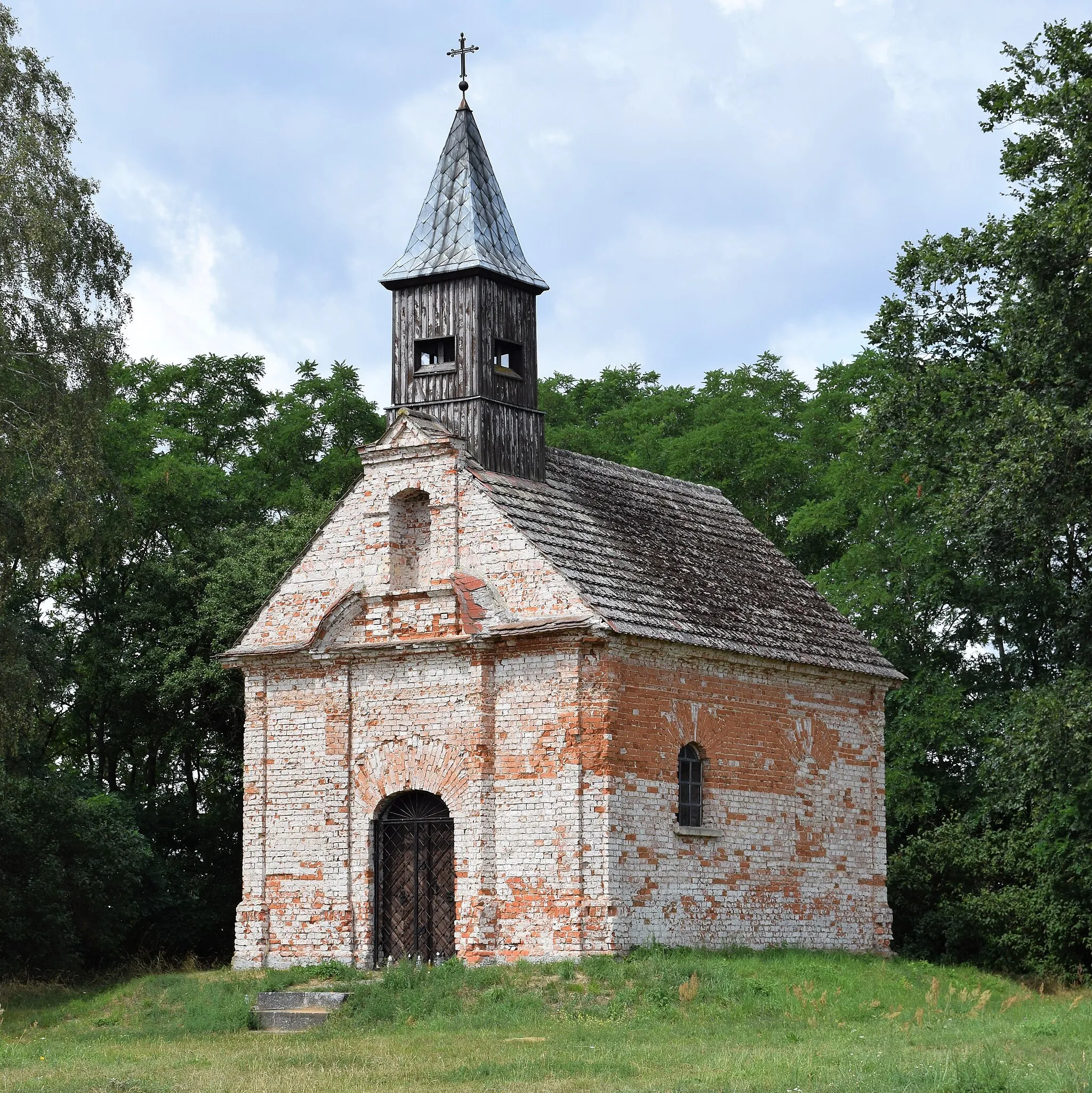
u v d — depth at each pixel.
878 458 47.81
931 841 43.84
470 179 35.97
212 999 30.16
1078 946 41.06
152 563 48.50
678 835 32.34
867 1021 27.52
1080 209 33.81
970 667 49.78
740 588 37.19
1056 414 33.56
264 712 34.78
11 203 37.22
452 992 29.02
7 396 37.66
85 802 42.53
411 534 34.56
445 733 32.44
